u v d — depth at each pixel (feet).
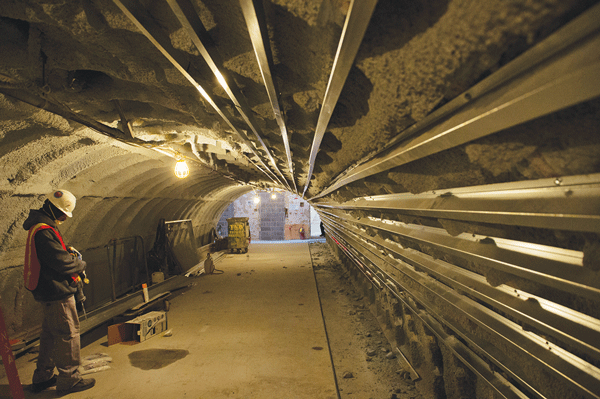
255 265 39.50
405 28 2.72
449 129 3.37
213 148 17.92
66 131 11.20
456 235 5.91
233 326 19.06
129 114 11.71
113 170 18.08
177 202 33.53
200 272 34.58
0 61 6.77
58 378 12.03
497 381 6.81
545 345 4.89
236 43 4.78
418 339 11.88
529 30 2.03
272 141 10.11
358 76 4.01
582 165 2.79
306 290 26.91
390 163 5.41
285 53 4.54
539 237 4.09
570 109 2.50
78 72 8.23
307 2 3.20
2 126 9.56
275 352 15.47
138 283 28.35
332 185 12.28
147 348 16.14
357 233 17.39
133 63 6.45
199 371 13.79
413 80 3.14
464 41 2.40
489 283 5.56
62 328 11.87
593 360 4.22
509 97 2.51
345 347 15.67
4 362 9.43
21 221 14.37
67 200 12.09
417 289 10.72
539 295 4.69
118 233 25.21
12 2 4.96
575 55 1.93
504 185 3.84
